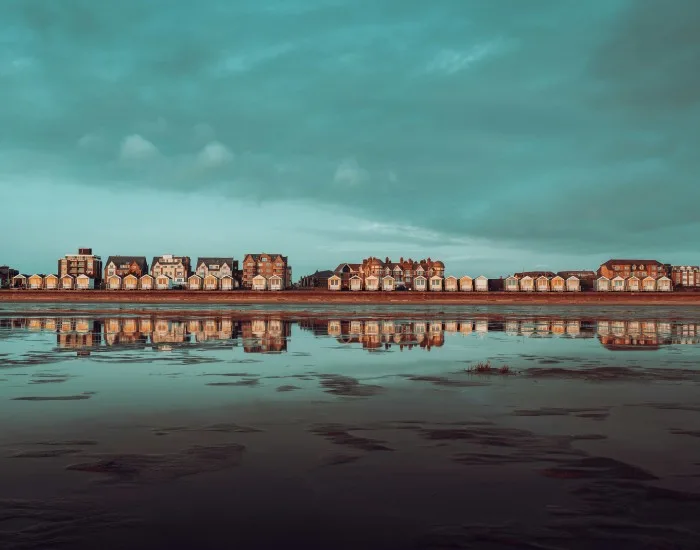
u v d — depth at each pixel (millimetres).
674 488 7828
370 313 71750
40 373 18500
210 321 49656
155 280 157500
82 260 169250
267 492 7703
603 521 6746
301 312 73188
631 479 8203
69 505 7230
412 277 173750
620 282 165250
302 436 10641
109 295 141250
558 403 13750
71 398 14266
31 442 10172
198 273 168875
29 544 6148
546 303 143875
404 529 6559
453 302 143750
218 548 6109
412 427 11336
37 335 33969
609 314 75938
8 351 25125
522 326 45812
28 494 7598
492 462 9016
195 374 18422
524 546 6117
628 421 11883
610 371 19266
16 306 97062
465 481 8133
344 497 7520
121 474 8406
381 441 10281
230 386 16125
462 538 6324
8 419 11992
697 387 16031
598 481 8117
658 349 26922
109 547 6105
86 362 21391
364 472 8523
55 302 127750
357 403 13773
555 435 10695
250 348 26812
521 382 16922
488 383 16766
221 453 9500
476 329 41656
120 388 15719
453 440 10344
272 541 6273
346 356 23703
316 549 6090
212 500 7418
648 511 7039
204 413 12617
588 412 12750
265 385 16312
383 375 18328
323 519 6840
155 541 6262
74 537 6336
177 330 38438
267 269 168750
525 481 8117
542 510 7074
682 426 11430
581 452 9562
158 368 19812
